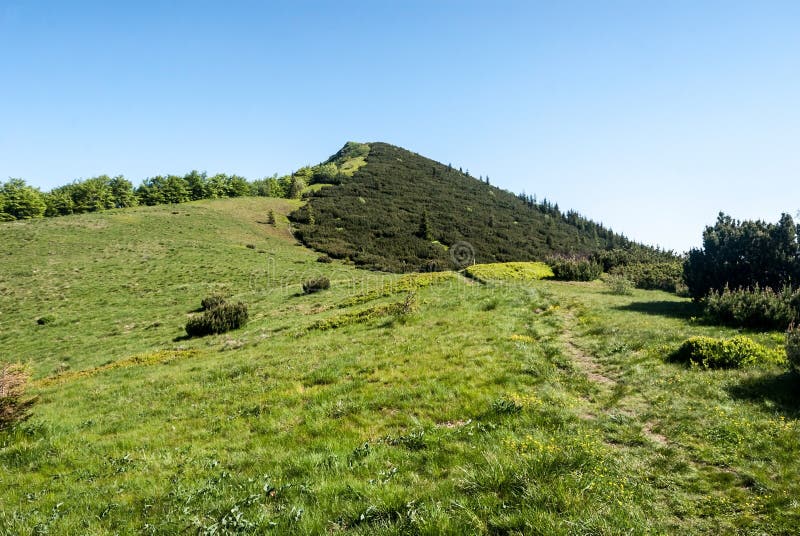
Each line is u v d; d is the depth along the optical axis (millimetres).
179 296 39938
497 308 21125
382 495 5941
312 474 6961
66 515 6594
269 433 9297
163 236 62562
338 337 18812
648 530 4980
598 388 10430
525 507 5254
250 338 23359
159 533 5770
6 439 10312
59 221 63500
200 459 8289
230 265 52219
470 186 132750
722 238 22312
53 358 25875
